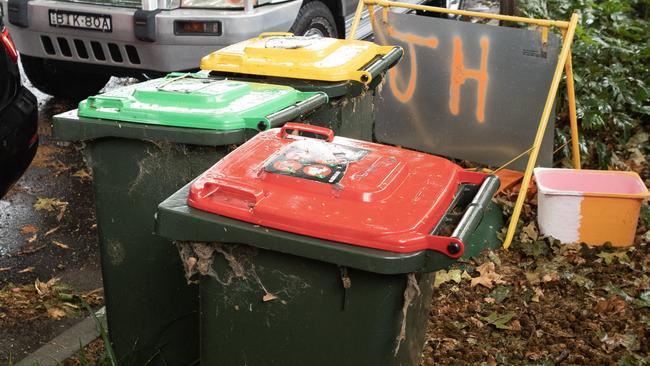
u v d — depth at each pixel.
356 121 3.88
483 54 5.01
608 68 6.00
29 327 3.96
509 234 4.53
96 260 4.61
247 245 2.43
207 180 2.53
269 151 2.76
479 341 3.74
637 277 4.27
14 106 4.37
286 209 2.39
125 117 3.01
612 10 6.66
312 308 2.43
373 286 2.34
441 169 2.69
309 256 2.33
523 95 4.94
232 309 2.53
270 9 5.52
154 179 3.07
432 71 5.22
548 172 4.79
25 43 5.90
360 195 2.44
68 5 5.62
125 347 3.38
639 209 4.45
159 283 3.22
